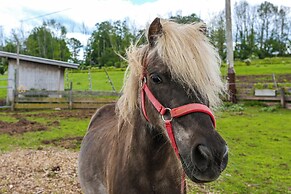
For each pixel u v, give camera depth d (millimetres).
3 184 4324
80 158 2814
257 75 22969
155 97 1600
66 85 21297
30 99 11953
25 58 13445
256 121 8945
